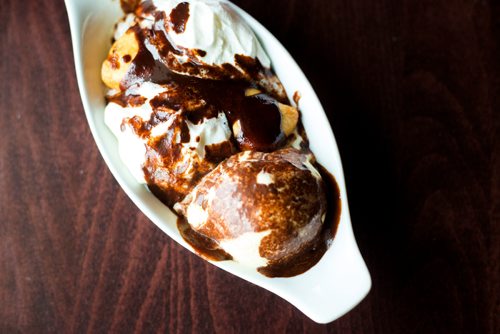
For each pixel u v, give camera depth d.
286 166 0.28
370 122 0.34
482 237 0.33
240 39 0.30
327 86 0.34
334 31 0.35
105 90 0.31
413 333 0.32
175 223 0.29
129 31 0.30
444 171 0.34
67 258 0.33
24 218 0.33
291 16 0.34
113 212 0.33
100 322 0.32
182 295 0.32
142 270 0.32
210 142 0.29
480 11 0.35
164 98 0.29
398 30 0.35
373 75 0.34
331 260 0.29
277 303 0.32
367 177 0.34
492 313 0.33
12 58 0.34
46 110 0.34
